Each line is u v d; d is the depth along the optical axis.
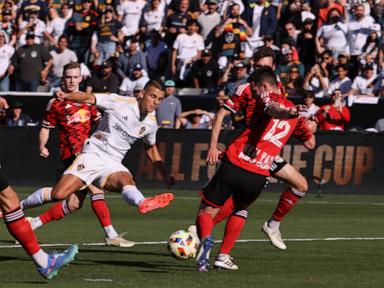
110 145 27.52
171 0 71.12
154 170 56.84
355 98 61.12
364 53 64.62
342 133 55.47
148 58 68.06
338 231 37.12
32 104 64.75
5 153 58.59
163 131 56.81
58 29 74.94
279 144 24.81
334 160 55.44
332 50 65.06
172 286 22.53
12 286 22.33
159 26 71.06
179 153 56.66
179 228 37.97
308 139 28.02
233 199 25.30
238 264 26.97
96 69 67.00
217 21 69.44
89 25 72.75
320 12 66.00
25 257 28.06
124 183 26.89
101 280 23.45
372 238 34.62
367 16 65.38
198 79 66.19
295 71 62.41
